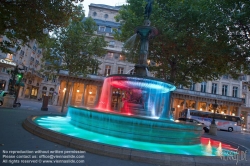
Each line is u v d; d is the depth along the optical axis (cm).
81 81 4562
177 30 1772
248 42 1300
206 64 1966
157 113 1131
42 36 1215
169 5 1831
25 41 1212
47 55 2427
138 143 705
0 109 1373
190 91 4734
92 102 4800
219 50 1420
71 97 4509
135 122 729
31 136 615
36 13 1039
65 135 575
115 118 746
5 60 3231
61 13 1097
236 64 1459
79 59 2477
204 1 1551
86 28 2598
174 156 521
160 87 1080
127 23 1928
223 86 5047
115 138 731
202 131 930
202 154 675
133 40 1484
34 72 5297
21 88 5019
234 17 1223
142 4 1872
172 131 754
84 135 718
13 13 1020
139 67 1110
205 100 4788
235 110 4972
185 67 2070
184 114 3719
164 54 1984
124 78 1077
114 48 4838
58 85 4575
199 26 1683
